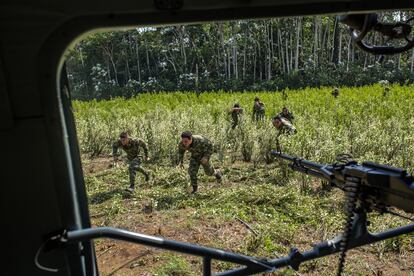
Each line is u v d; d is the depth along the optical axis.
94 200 6.37
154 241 1.48
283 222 5.02
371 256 4.05
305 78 36.91
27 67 1.25
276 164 7.88
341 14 1.36
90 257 1.73
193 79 39.41
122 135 6.58
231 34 43.16
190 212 5.61
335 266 3.82
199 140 6.37
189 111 14.49
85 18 1.25
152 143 9.27
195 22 1.31
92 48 45.03
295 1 1.32
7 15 1.21
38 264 1.33
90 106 22.38
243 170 7.76
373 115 12.05
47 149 1.30
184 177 7.21
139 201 6.24
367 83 35.53
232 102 18.31
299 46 43.56
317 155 6.88
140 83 40.69
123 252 4.40
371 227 4.45
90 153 10.35
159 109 15.62
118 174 7.91
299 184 6.27
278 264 1.87
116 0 1.26
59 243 1.34
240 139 9.41
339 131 9.14
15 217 1.31
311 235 4.64
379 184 1.57
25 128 1.27
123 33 43.72
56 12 1.24
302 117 11.81
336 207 5.39
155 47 45.62
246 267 1.78
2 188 1.29
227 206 5.65
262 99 20.81
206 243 4.51
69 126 1.71
